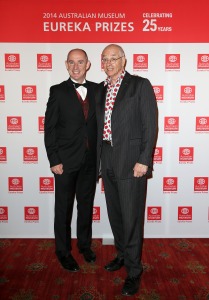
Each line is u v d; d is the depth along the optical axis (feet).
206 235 10.18
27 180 9.96
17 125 9.70
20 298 7.15
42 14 9.29
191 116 9.67
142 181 7.36
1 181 9.96
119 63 7.20
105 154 7.64
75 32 9.35
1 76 9.48
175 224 10.16
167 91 9.56
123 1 9.28
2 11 9.25
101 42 9.39
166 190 10.00
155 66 9.47
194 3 9.27
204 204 10.06
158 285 7.66
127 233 7.39
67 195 8.29
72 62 7.92
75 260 8.73
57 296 7.24
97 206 10.10
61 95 7.95
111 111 7.37
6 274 8.11
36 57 9.42
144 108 7.01
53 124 8.04
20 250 9.43
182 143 9.78
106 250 9.50
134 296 7.25
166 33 9.37
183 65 9.46
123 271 8.29
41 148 9.80
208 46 9.40
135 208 7.32
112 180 7.75
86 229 8.82
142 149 7.04
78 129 8.03
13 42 9.36
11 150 9.80
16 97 9.57
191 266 8.52
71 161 8.10
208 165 9.87
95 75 9.48
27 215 10.12
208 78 9.52
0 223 10.15
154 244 9.82
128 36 9.37
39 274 8.13
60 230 8.44
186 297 7.21
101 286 7.64
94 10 9.30
